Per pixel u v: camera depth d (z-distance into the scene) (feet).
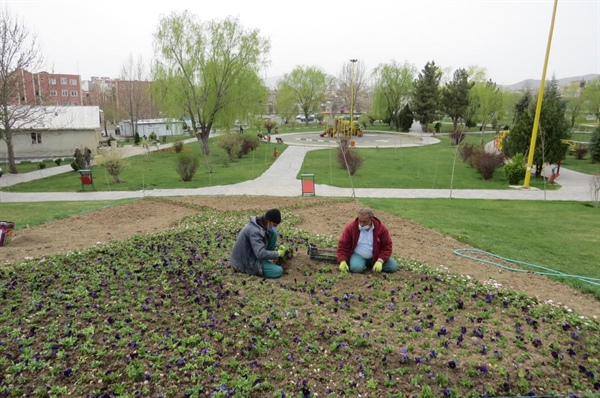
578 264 25.36
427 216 39.06
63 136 120.16
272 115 338.75
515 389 11.67
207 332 14.12
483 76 214.90
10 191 64.85
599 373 12.56
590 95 195.52
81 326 14.48
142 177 75.66
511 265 24.76
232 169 85.66
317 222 33.73
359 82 304.91
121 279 18.70
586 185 64.64
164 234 26.84
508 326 15.38
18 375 11.91
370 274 20.24
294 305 16.33
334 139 160.25
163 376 11.93
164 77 107.24
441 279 19.94
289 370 12.30
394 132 191.83
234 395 11.04
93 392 11.21
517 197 54.19
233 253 19.80
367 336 13.84
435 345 13.65
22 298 16.75
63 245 25.45
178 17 103.76
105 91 274.98
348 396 11.23
